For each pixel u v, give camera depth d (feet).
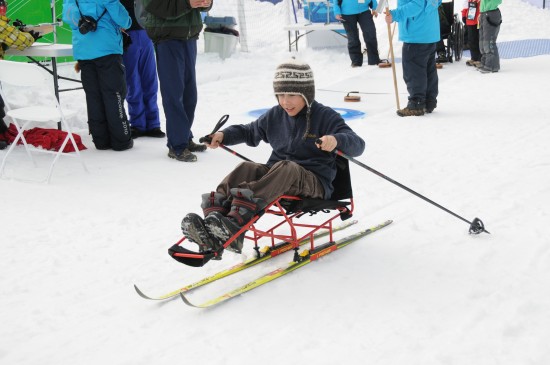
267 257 12.14
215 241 10.08
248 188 10.25
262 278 11.04
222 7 49.90
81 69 19.69
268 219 14.19
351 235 12.85
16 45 19.79
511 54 38.11
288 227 13.69
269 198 10.28
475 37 34.78
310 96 11.12
